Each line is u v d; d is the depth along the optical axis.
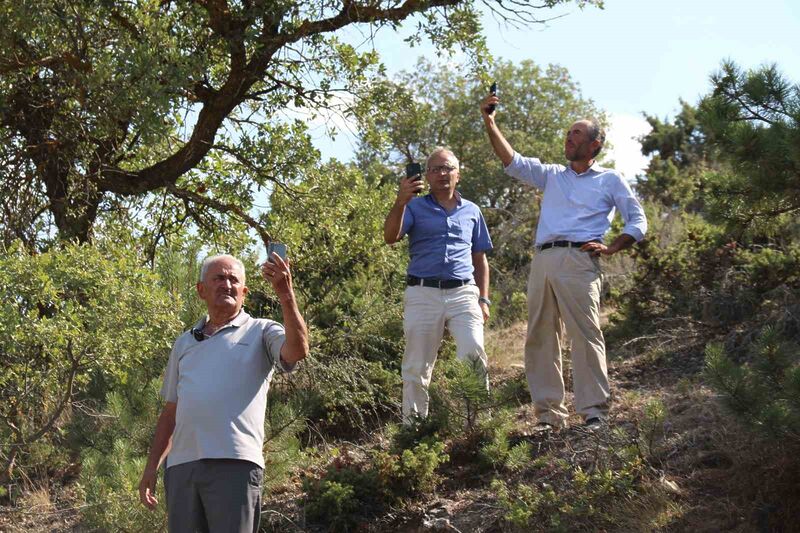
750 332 7.11
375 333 8.49
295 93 9.80
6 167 8.33
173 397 4.34
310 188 9.66
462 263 6.22
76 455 7.39
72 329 6.34
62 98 8.20
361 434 7.70
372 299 8.59
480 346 6.12
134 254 7.81
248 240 9.76
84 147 8.50
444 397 6.00
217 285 4.31
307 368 7.77
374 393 8.12
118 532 5.63
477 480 5.63
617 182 5.98
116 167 9.29
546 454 5.61
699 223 9.25
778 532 4.40
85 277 6.46
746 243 8.36
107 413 6.79
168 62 7.90
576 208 5.95
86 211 8.77
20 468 7.14
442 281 6.17
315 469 6.53
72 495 6.99
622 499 4.86
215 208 9.66
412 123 10.30
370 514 5.52
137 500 5.61
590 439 5.52
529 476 5.45
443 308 6.15
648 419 5.29
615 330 8.49
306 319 8.48
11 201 8.30
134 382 6.88
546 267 5.91
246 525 4.05
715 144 5.67
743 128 5.35
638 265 8.75
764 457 4.65
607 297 10.02
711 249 8.28
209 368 4.17
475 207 6.44
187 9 8.70
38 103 8.45
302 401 6.57
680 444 5.25
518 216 16.95
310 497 5.67
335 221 9.40
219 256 4.38
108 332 6.46
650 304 8.43
